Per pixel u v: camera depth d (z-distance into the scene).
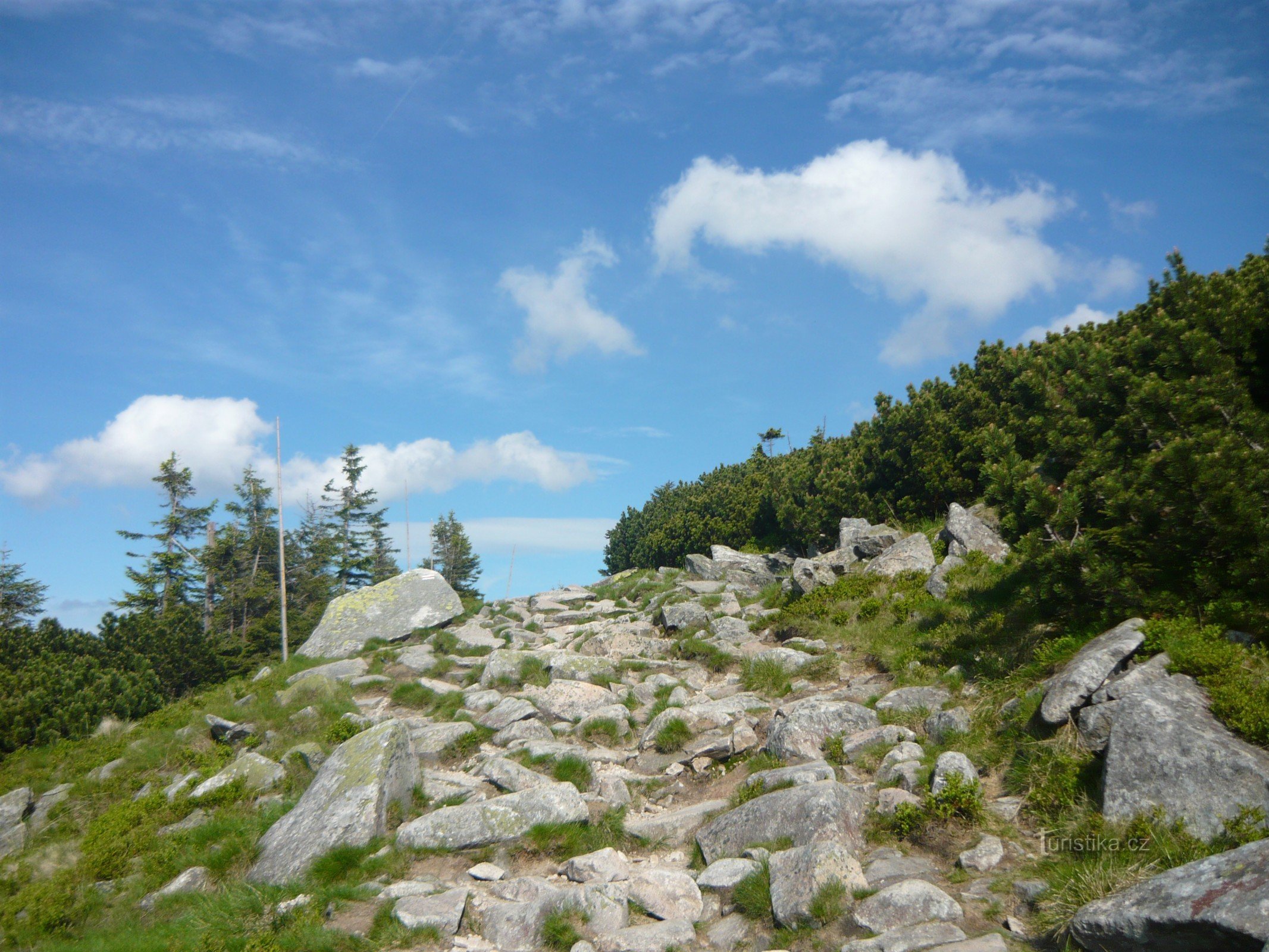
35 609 58.03
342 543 67.81
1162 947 6.18
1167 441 13.03
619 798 12.93
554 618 28.44
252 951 8.74
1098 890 7.33
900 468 25.67
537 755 14.59
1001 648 13.66
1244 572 10.51
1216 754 8.16
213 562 57.72
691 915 9.25
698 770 13.80
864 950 7.49
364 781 12.35
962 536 19.22
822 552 27.50
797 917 8.39
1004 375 24.36
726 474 45.09
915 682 14.23
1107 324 22.36
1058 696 10.20
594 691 17.94
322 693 20.11
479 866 10.98
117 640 38.38
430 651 24.28
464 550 82.81
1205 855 7.34
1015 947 7.24
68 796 17.25
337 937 9.02
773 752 13.12
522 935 9.10
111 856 13.20
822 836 9.73
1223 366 14.02
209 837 13.09
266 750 17.52
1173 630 10.24
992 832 9.28
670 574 31.97
